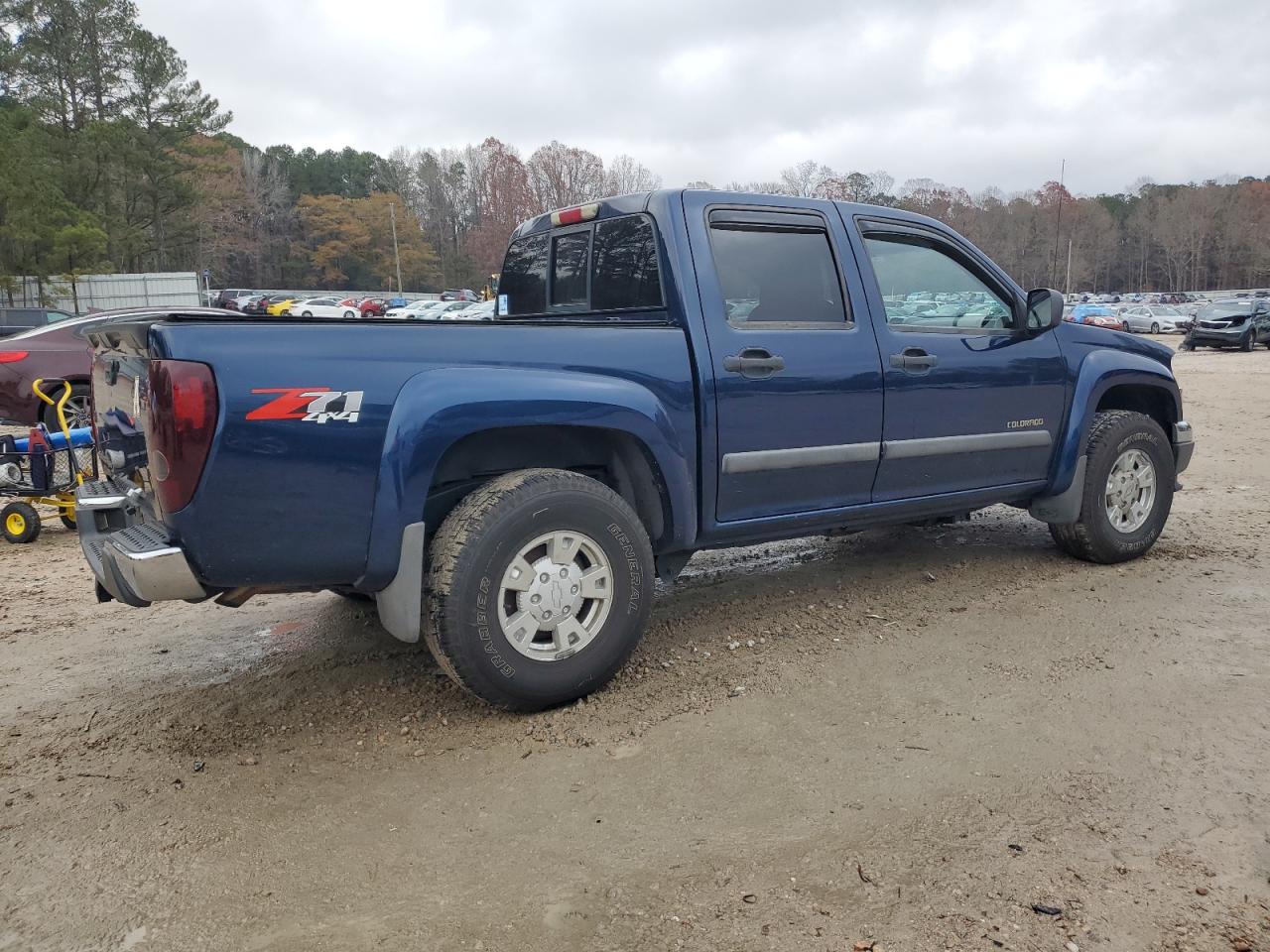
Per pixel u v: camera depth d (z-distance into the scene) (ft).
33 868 8.34
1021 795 9.03
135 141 164.25
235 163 314.14
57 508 24.00
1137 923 7.14
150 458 9.48
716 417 12.37
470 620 10.30
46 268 127.85
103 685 12.81
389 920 7.47
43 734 11.23
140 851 8.57
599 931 7.25
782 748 10.16
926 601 15.24
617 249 13.48
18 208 121.29
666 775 9.64
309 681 12.64
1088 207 400.88
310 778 9.89
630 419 11.37
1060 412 16.21
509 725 10.98
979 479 15.44
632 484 12.62
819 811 8.86
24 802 9.53
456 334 10.57
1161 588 15.53
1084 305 158.40
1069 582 16.03
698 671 12.42
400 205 350.43
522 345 10.93
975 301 15.49
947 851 8.14
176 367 9.02
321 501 9.70
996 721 10.65
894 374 13.99
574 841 8.51
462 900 7.70
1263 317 94.79
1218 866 7.84
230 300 206.49
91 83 162.61
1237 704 10.92
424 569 10.53
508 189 372.99
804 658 12.78
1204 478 26.17
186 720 11.51
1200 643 12.92
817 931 7.15
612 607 11.39
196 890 7.95
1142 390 18.08
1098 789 9.10
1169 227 412.98
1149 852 8.05
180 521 9.23
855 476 13.94
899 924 7.20
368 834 8.75
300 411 9.48
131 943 7.27
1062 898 7.46
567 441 12.22
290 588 10.57
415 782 9.72
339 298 220.43
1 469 22.31
